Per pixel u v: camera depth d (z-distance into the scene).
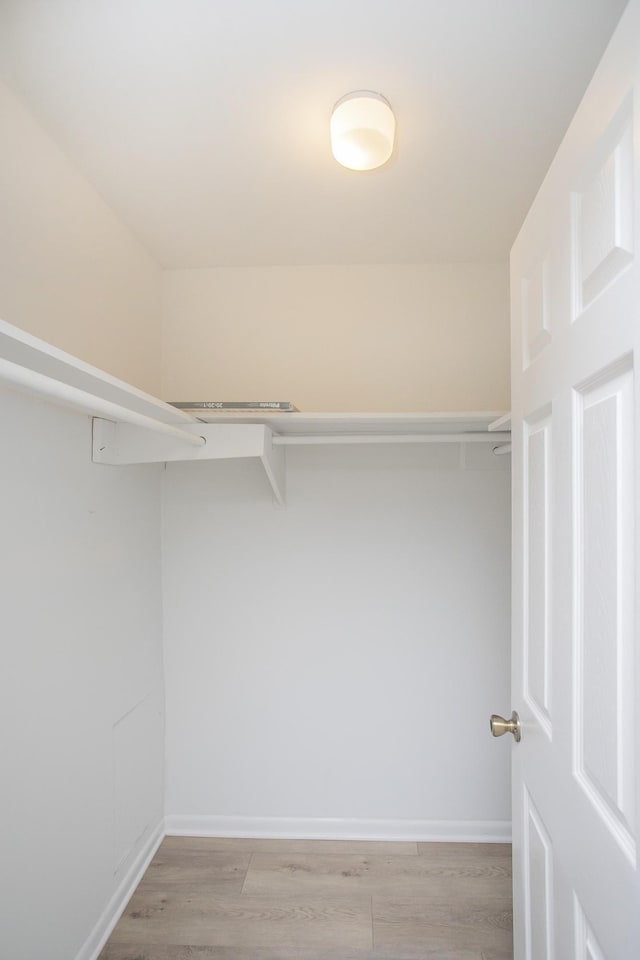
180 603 2.00
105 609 1.53
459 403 1.93
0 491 1.08
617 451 0.59
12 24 0.95
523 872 0.99
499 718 1.05
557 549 0.79
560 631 0.77
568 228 0.75
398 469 1.96
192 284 1.98
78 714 1.37
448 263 1.94
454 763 1.96
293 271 1.96
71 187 1.35
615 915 0.58
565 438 0.75
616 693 0.59
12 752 1.10
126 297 1.68
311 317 1.95
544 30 0.96
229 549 1.99
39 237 1.21
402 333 1.94
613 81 0.60
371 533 1.97
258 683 1.99
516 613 1.04
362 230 1.70
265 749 1.98
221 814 1.99
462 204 1.54
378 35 0.97
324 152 1.31
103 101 1.14
